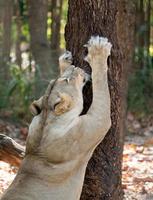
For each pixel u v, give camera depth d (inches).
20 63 913.5
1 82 779.4
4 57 837.8
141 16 935.7
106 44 311.0
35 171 296.2
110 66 343.3
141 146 647.1
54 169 295.7
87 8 338.6
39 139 298.0
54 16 917.8
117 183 353.4
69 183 300.8
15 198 288.4
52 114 298.2
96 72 309.6
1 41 899.4
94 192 347.9
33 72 807.1
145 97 845.2
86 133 299.1
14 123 736.3
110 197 349.4
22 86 761.6
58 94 298.2
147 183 477.1
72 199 302.2
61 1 938.1
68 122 296.8
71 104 297.1
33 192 292.0
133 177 490.9
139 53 883.4
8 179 466.0
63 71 334.3
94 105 305.6
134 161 561.0
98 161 346.6
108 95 310.5
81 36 339.3
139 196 440.5
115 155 350.0
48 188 295.1
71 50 342.6
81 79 309.7
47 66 781.3
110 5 339.9
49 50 800.3
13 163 376.2
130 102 820.6
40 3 804.0
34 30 802.2
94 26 338.6
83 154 302.5
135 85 832.3
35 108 303.9
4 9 875.4
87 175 347.3
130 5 629.9
